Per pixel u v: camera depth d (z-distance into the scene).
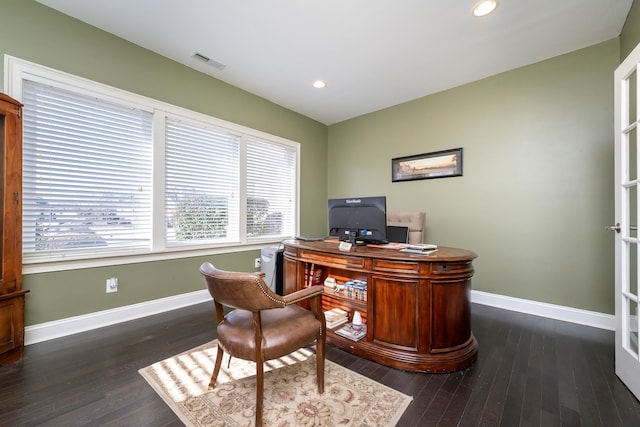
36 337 2.05
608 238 2.43
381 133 4.13
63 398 1.45
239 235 3.48
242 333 1.39
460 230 3.28
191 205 3.03
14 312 1.81
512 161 2.92
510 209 2.93
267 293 1.26
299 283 2.41
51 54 2.13
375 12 2.13
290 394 1.51
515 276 2.89
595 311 2.47
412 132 3.76
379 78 3.18
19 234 1.85
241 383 1.61
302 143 4.38
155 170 2.71
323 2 2.04
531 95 2.82
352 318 2.27
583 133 2.54
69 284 2.22
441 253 1.94
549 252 2.70
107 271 2.42
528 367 1.79
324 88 3.45
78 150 2.28
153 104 2.69
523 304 2.83
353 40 2.49
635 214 1.63
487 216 3.08
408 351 1.78
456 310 1.83
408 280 1.79
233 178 3.44
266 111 3.80
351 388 1.57
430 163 3.54
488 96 3.10
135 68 2.57
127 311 2.52
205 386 1.58
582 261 2.54
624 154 1.64
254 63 2.90
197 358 1.88
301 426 1.27
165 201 2.81
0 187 1.78
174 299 2.86
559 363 1.84
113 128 2.47
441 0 2.00
